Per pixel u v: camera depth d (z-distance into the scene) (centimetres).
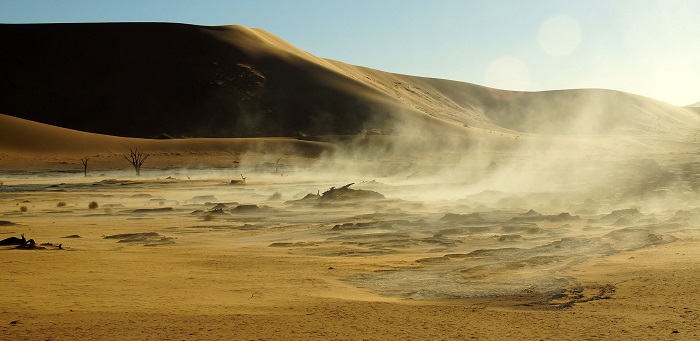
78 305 1544
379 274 2098
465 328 1325
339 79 19075
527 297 1677
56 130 12419
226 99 17875
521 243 2947
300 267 2253
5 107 17175
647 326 1316
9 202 5803
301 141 14175
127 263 2306
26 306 1511
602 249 2573
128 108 17512
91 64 18612
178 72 18550
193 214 4722
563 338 1232
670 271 1939
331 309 1532
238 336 1252
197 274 2081
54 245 2831
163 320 1393
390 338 1238
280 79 18825
